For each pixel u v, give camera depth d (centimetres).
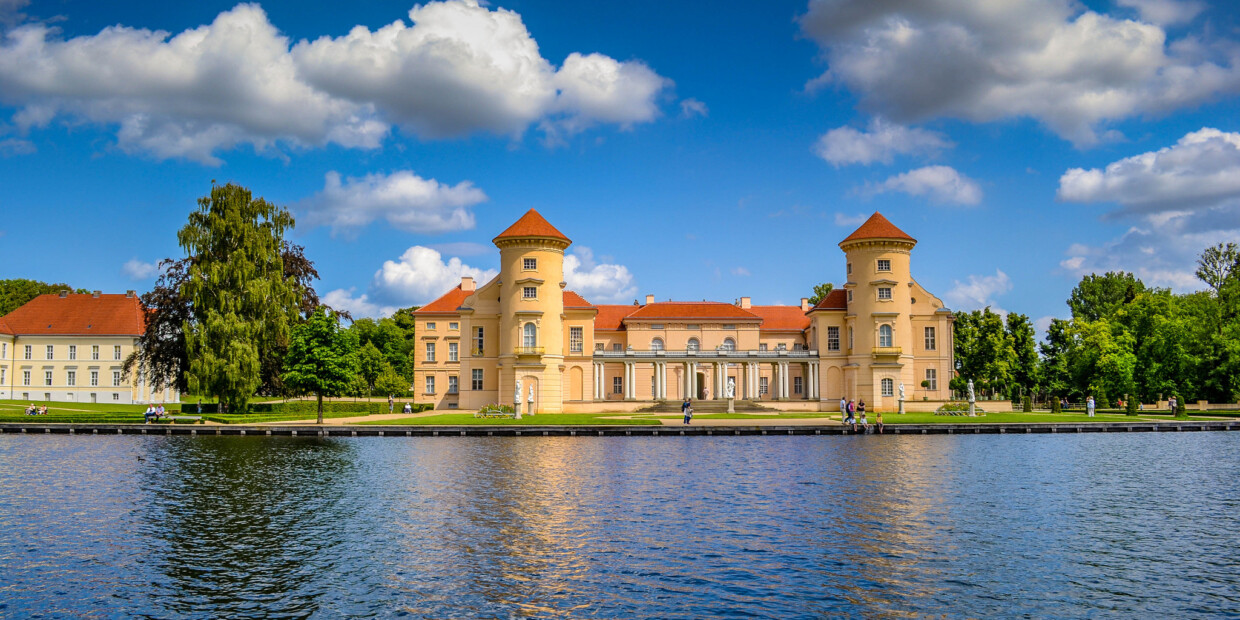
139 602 1984
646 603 1970
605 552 2409
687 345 10406
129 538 2584
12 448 5122
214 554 2398
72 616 1889
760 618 1872
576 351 9031
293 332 6756
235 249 7150
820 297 13462
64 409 8744
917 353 8950
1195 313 9812
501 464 4312
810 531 2670
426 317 10219
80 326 10219
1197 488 3534
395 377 12462
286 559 2344
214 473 3953
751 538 2575
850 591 2055
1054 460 4538
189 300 7206
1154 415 8081
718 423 6656
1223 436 6288
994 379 8981
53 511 2992
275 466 4222
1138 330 9875
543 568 2252
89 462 4378
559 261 8494
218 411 7538
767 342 10625
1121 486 3584
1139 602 1978
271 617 1886
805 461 4447
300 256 8256
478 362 8688
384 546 2486
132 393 10100
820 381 9081
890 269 8700
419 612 1916
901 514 2942
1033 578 2162
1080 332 9794
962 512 2983
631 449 5119
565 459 4544
